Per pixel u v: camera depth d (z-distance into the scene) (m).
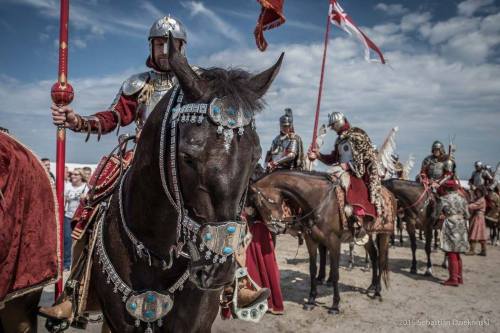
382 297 6.07
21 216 1.76
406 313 5.39
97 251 2.15
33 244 1.84
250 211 5.04
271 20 2.53
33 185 1.87
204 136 1.42
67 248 6.92
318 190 5.36
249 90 1.57
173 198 1.63
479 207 10.20
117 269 2.04
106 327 2.60
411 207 7.78
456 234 6.85
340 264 8.45
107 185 2.36
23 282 1.78
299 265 8.16
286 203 5.59
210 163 1.40
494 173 12.38
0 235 1.62
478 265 8.88
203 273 1.45
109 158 2.46
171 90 1.84
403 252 10.13
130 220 1.98
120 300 2.02
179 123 1.51
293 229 5.67
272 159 6.30
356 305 5.69
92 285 2.24
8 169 1.72
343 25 7.24
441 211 7.09
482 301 5.98
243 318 2.35
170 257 1.81
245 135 1.47
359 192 5.51
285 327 4.77
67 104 2.47
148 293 1.92
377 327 4.86
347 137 5.73
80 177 6.98
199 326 2.06
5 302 1.82
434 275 7.68
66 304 2.20
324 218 5.31
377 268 6.50
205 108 1.45
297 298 5.95
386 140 8.38
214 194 1.41
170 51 1.57
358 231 5.46
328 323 4.96
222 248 1.40
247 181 1.48
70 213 6.92
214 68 1.66
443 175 8.38
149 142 1.82
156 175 1.76
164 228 1.85
